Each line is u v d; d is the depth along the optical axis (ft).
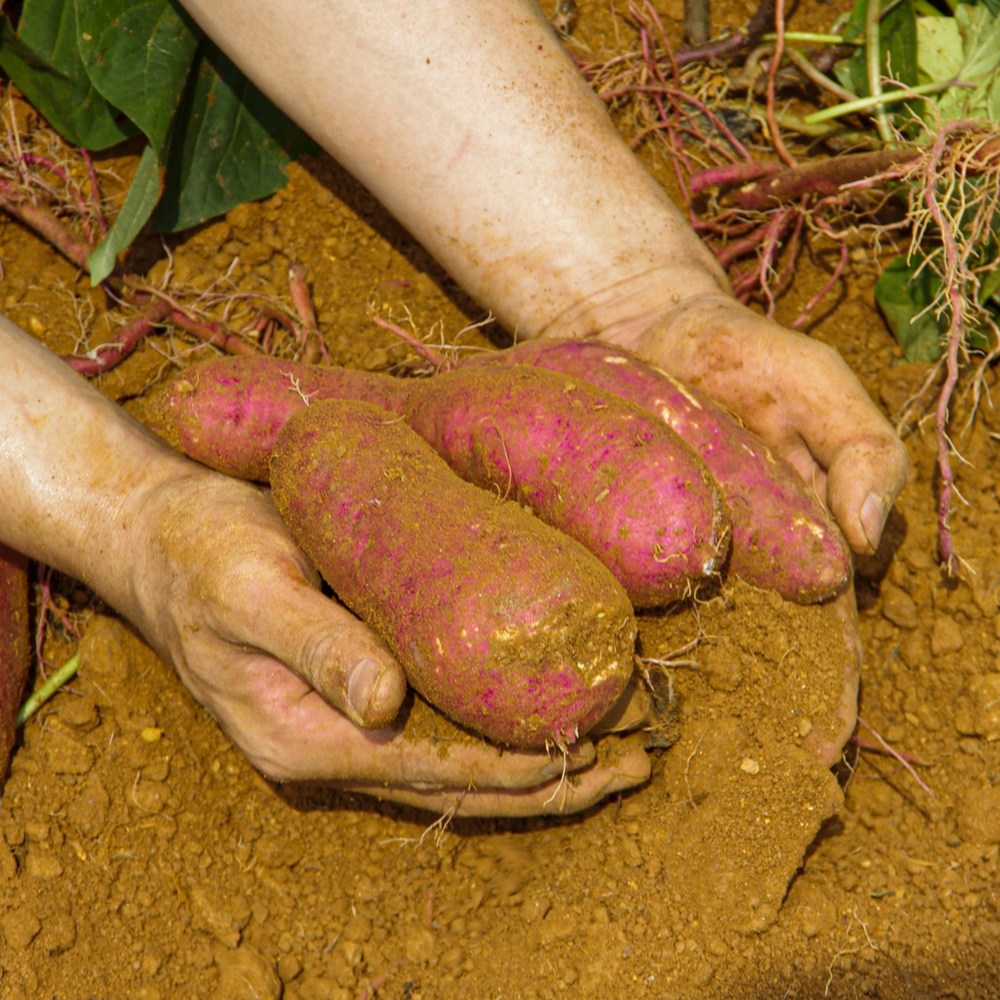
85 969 3.45
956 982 3.42
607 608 3.15
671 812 3.38
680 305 3.50
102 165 3.88
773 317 3.80
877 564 3.62
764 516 3.30
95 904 3.48
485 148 3.53
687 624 3.32
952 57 3.84
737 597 3.32
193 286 3.81
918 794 3.54
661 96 3.91
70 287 3.82
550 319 3.59
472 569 3.15
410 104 3.52
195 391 3.46
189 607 3.31
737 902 3.36
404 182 3.58
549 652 3.13
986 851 3.50
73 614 3.65
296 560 3.30
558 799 3.33
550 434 3.26
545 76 3.54
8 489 3.44
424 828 3.56
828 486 3.33
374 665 3.12
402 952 3.48
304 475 3.30
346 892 3.53
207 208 3.83
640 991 3.36
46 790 3.53
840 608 3.36
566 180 3.54
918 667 3.59
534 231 3.55
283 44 3.52
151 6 3.71
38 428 3.45
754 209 3.79
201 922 3.49
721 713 3.34
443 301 3.83
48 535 3.46
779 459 3.34
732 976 3.37
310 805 3.57
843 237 3.75
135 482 3.45
